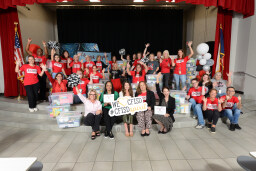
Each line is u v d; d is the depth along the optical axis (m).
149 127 3.51
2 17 5.18
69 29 8.30
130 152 2.91
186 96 4.25
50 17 8.38
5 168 1.37
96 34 8.40
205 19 7.12
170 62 5.03
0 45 5.48
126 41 8.54
